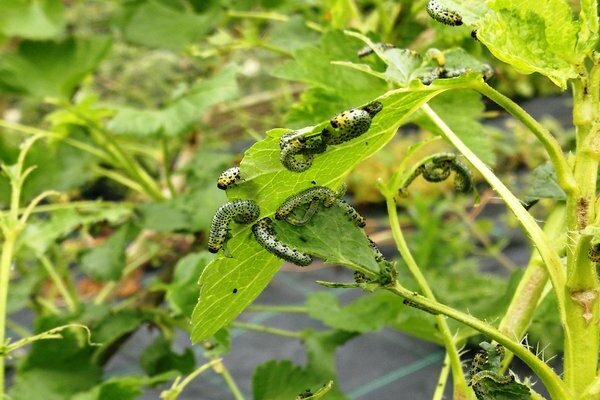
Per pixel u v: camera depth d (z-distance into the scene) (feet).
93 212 2.37
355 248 1.07
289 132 1.01
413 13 1.90
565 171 1.02
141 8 2.58
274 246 1.05
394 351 2.89
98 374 1.94
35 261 2.82
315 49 1.54
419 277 1.22
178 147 3.20
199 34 2.48
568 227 1.03
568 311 1.02
